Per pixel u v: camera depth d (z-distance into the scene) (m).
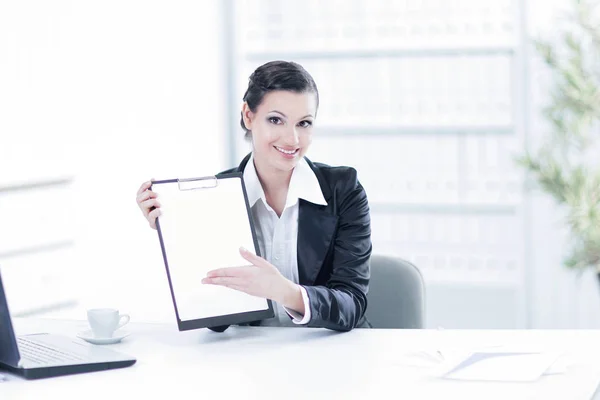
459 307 4.16
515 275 4.11
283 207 2.02
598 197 3.41
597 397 1.40
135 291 3.87
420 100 4.19
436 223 4.20
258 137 1.90
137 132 3.96
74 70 3.63
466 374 1.46
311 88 1.87
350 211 1.99
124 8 3.91
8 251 3.23
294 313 1.77
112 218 3.78
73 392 1.41
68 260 3.50
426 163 4.19
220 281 1.71
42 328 1.95
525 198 3.96
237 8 4.46
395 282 2.09
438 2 4.13
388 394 1.36
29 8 3.41
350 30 4.28
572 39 3.44
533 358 1.55
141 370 1.53
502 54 4.04
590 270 3.79
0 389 1.44
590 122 3.49
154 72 4.09
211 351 1.66
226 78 4.52
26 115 3.38
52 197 3.44
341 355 1.61
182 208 1.77
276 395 1.36
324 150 4.33
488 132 4.06
